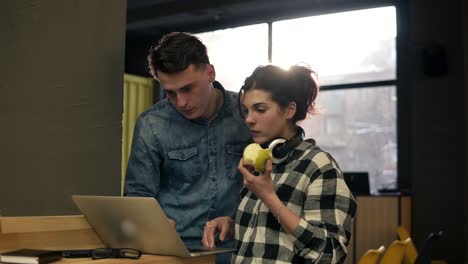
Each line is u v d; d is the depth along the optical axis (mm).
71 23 1825
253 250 1550
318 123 7777
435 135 6516
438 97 6516
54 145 1758
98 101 1896
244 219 1641
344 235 1480
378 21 7309
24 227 1384
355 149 7562
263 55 7941
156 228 1364
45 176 1727
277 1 7285
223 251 1515
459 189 6387
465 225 6328
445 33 6500
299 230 1426
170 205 2016
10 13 1660
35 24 1726
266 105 1586
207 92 1859
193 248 1538
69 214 1794
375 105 7418
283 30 7793
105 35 1933
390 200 6113
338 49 7539
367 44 7383
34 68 1716
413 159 6594
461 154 6402
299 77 1654
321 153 1572
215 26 8172
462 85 6418
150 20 7977
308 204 1509
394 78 7281
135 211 1364
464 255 6320
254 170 1490
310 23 7648
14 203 1644
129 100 8086
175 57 1738
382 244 6086
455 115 6438
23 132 1678
